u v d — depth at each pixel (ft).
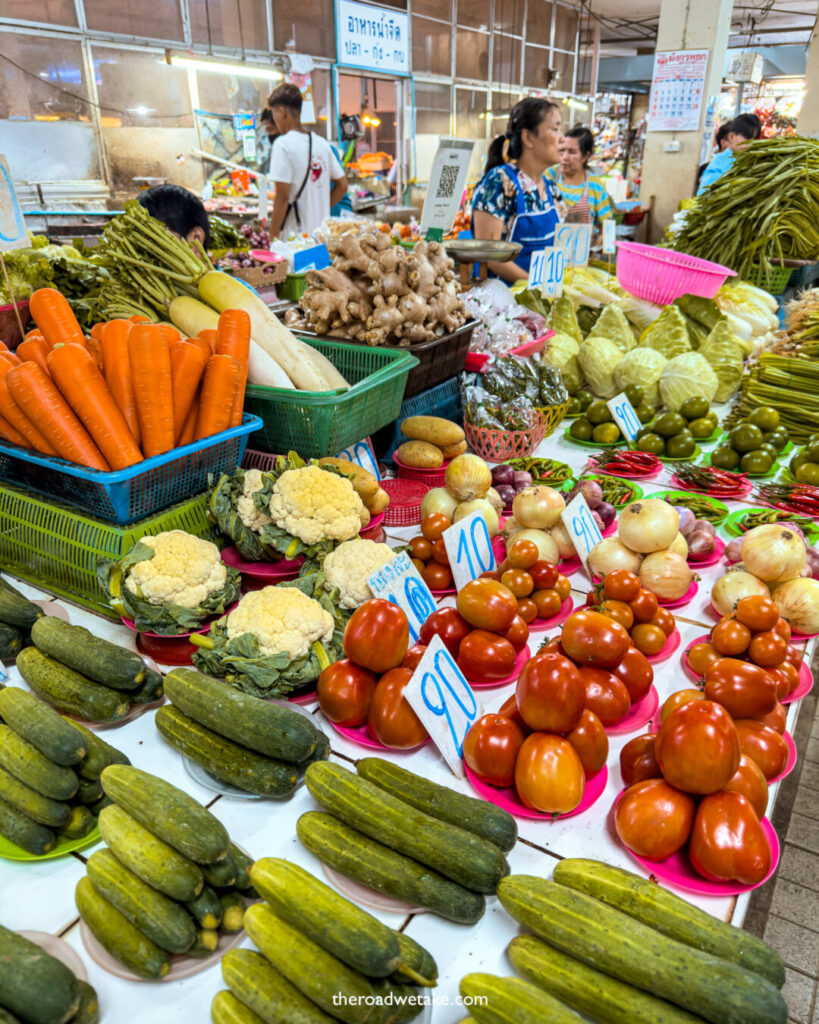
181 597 5.49
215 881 3.45
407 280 8.46
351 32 30.30
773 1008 2.87
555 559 6.72
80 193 23.40
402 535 7.63
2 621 5.23
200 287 7.50
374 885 3.58
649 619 5.74
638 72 57.31
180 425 6.19
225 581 5.90
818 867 8.19
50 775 3.86
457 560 6.17
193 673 4.54
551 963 3.21
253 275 13.38
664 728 3.98
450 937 3.55
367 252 8.56
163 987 3.33
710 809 3.78
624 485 8.50
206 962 3.41
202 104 26.43
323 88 30.50
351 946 3.01
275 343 7.32
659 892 3.42
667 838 3.78
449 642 5.35
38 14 21.12
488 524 7.07
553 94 48.42
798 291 15.90
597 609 5.57
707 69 21.25
